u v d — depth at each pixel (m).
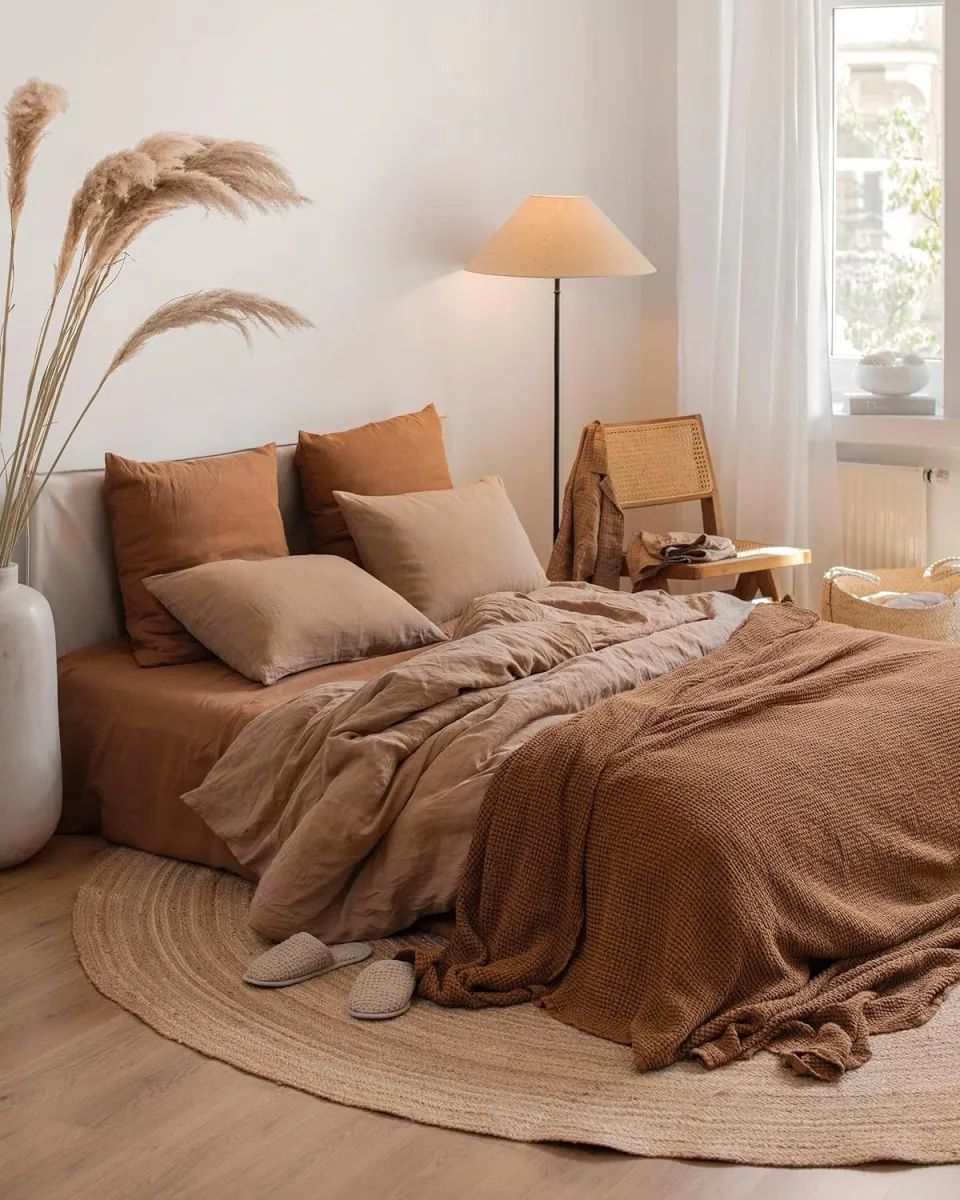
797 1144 2.27
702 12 5.16
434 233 4.77
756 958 2.59
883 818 2.91
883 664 3.40
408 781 2.95
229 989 2.83
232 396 4.23
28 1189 2.21
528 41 4.99
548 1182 2.20
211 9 4.02
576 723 2.90
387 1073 2.51
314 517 4.22
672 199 5.46
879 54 5.21
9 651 3.31
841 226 5.39
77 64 3.73
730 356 5.25
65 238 3.37
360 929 2.97
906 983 2.73
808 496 5.21
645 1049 2.49
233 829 3.24
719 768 2.77
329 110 4.38
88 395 3.87
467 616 3.63
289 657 3.54
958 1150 2.24
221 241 4.14
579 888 2.76
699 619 3.84
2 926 3.15
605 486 4.76
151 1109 2.43
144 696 3.52
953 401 5.08
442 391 4.89
